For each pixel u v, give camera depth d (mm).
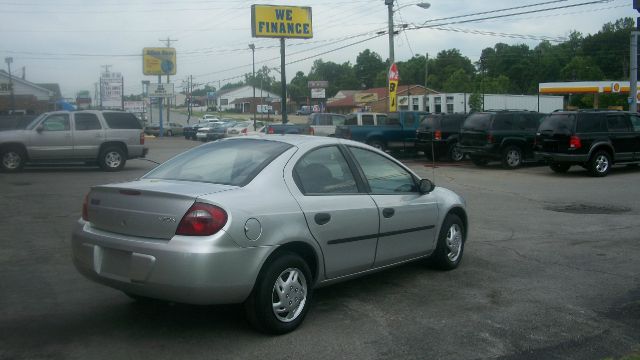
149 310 5387
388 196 5863
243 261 4430
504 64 91750
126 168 19672
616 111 17516
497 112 19688
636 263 7262
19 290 6004
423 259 6648
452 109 57344
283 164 5047
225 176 4980
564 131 16938
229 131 40188
